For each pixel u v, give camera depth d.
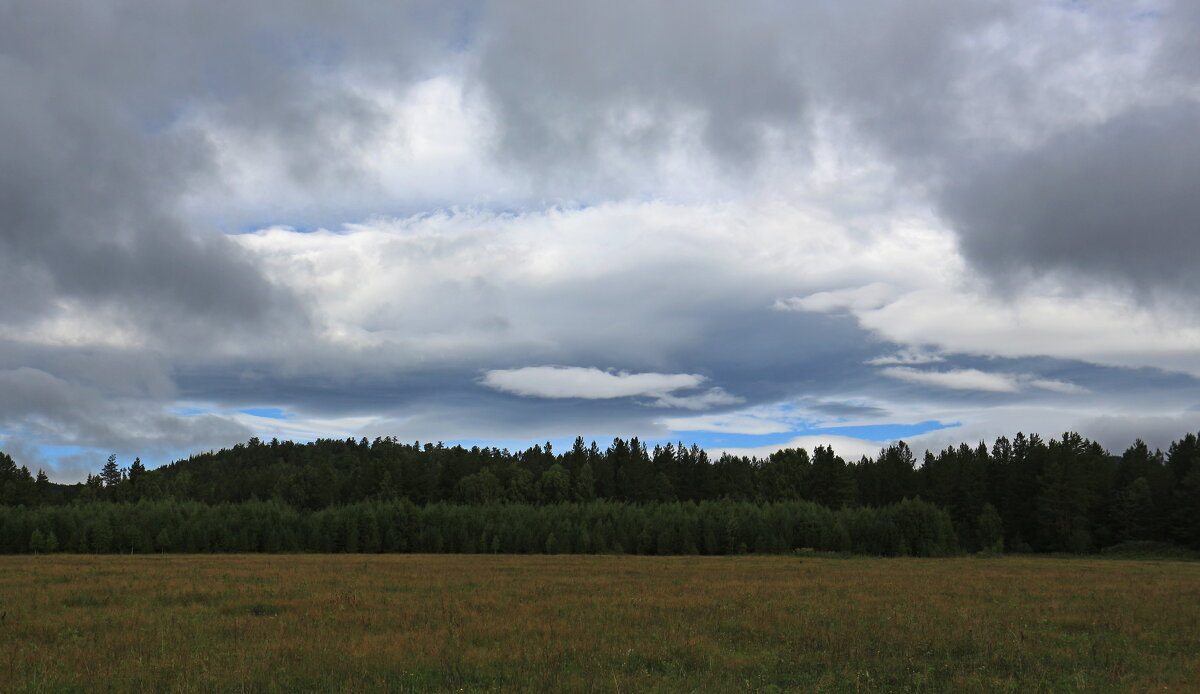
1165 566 64.81
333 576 39.62
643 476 161.38
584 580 38.34
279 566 50.81
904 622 22.95
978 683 14.72
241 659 16.22
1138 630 21.97
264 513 112.19
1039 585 37.94
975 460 145.38
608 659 16.72
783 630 21.08
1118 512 116.19
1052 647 19.06
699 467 166.25
